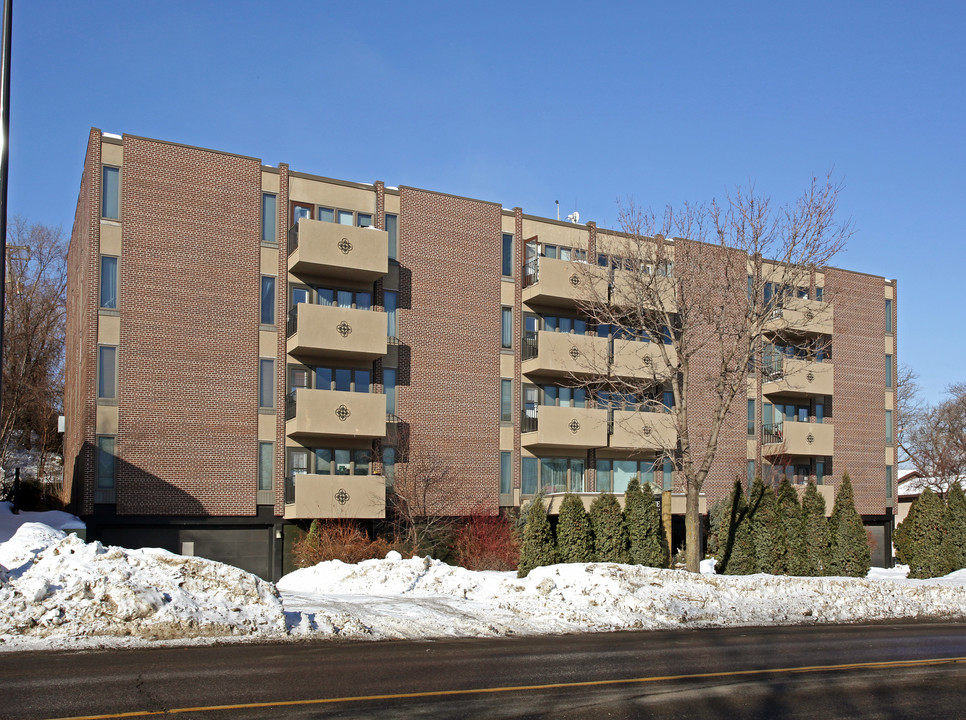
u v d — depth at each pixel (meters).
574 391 39.78
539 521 26.59
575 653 13.83
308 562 30.47
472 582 22.23
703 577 21.78
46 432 49.94
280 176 34.25
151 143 32.06
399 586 22.45
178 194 32.31
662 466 41.00
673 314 35.00
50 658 11.52
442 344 36.78
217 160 33.09
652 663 13.05
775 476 42.56
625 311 32.62
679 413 25.86
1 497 38.28
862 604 22.34
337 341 33.09
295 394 32.62
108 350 30.89
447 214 37.47
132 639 13.02
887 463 48.22
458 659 12.80
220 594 14.80
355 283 35.38
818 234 26.00
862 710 10.23
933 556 30.52
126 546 30.83
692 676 12.02
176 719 8.57
